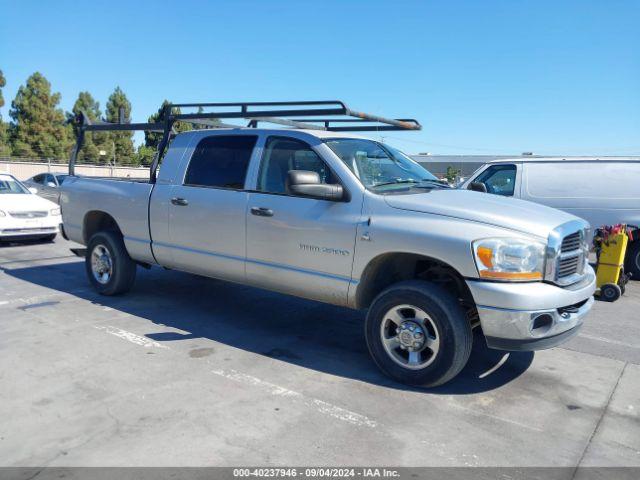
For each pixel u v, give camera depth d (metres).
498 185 9.50
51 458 3.03
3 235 10.34
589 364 4.77
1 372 4.21
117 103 57.16
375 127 6.42
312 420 3.54
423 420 3.59
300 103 4.92
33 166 32.41
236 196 5.09
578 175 8.98
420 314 4.03
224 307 6.28
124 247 6.36
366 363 4.63
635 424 3.62
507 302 3.68
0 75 45.44
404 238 4.04
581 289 4.03
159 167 5.98
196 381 4.12
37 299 6.45
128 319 5.69
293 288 4.79
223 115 5.45
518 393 4.09
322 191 4.35
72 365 4.38
